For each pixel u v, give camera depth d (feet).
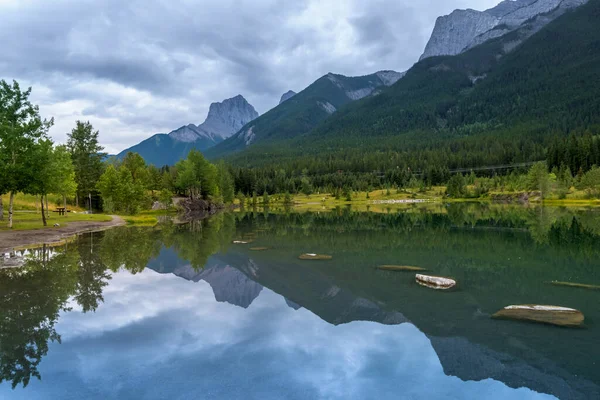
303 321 41.60
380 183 583.17
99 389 26.07
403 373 28.63
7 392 25.58
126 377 27.91
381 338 36.04
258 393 25.55
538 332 36.22
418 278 59.00
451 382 26.96
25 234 118.52
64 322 40.50
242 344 34.68
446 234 121.49
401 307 45.62
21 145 122.11
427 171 579.48
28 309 44.93
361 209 317.42
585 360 30.12
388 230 138.72
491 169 604.08
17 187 123.95
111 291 54.24
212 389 26.05
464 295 50.11
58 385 26.66
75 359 31.04
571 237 106.42
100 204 283.18
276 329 38.93
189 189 384.88
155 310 45.70
